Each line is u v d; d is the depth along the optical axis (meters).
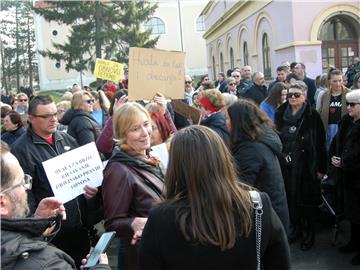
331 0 14.31
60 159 2.92
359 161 4.39
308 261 4.73
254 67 20.64
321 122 4.91
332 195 5.32
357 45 14.91
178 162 1.77
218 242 1.64
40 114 3.26
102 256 1.83
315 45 14.38
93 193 2.97
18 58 55.44
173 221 1.69
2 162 1.69
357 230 4.80
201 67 55.94
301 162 4.76
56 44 33.41
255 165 3.24
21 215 1.72
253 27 20.39
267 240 1.76
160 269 1.73
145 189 2.58
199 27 55.47
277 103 5.61
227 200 1.69
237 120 3.37
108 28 32.50
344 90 5.96
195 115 5.64
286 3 14.91
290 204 4.83
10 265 1.49
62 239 3.28
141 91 4.61
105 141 4.00
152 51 4.64
